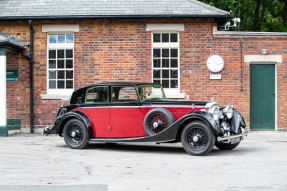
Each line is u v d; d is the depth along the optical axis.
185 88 14.47
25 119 14.78
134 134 9.78
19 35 14.91
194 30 14.55
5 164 7.96
